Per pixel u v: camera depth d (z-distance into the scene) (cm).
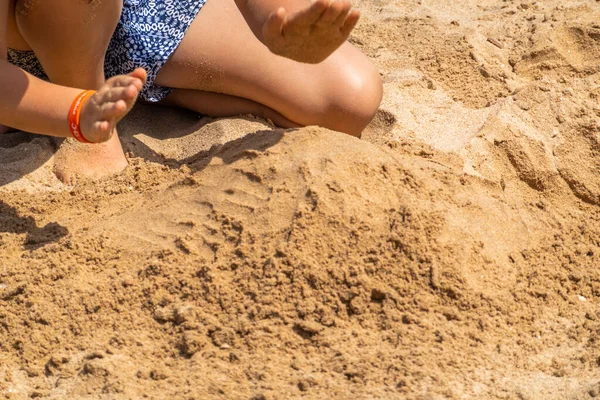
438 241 317
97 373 281
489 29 548
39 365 294
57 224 358
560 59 505
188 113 450
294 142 348
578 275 332
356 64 425
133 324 303
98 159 402
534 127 438
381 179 338
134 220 345
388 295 302
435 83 476
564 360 291
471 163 403
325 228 315
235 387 273
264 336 291
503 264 329
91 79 390
